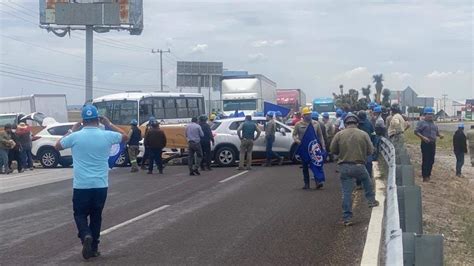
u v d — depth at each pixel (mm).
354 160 12102
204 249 10258
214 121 27625
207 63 78375
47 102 43406
